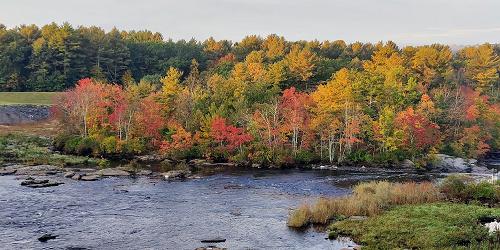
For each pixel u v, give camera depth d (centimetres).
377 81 9262
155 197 5253
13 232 3834
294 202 5088
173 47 18162
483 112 9950
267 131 8156
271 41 19288
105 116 8775
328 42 18888
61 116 9169
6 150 8031
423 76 12606
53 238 3700
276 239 3731
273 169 7575
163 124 8781
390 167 8062
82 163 7525
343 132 8350
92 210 4609
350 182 6425
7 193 5203
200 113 8738
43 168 6769
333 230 3900
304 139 8219
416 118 8400
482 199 4972
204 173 7031
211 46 19762
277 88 10350
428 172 7744
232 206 4888
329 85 8869
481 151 9256
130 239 3719
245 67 12775
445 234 3609
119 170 6756
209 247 3512
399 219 4075
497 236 3547
